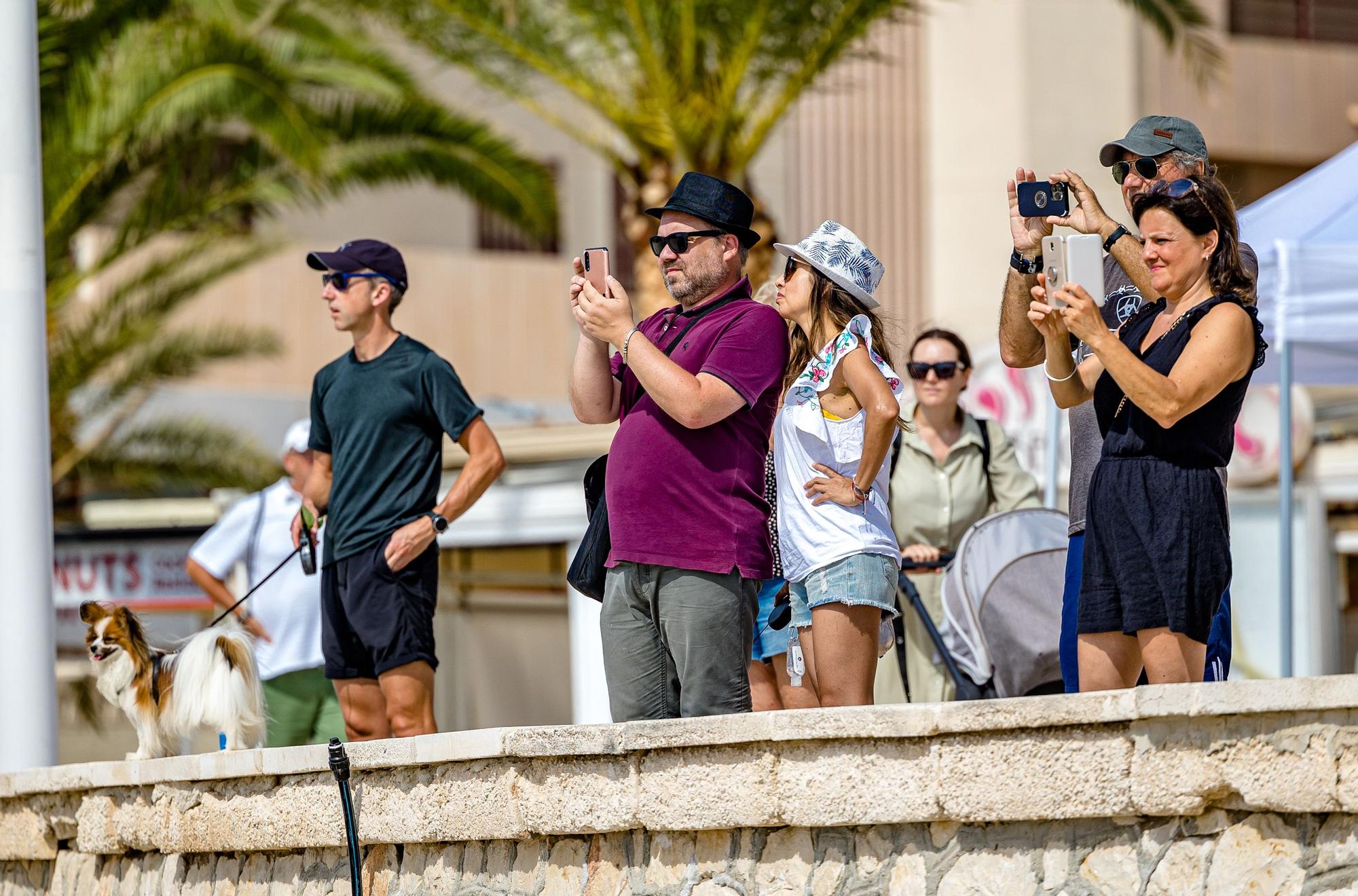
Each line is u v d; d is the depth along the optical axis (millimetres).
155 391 49906
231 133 53000
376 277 17719
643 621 13984
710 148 39031
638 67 39469
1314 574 32719
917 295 54906
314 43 44750
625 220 40781
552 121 41531
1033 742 11320
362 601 17344
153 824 17328
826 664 13633
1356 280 20344
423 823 14352
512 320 57500
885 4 37469
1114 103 58156
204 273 46062
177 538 30719
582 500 28797
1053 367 13156
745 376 13578
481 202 47312
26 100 20359
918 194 55375
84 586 31062
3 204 20203
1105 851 11336
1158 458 11984
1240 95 60875
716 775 12438
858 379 13555
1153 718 10977
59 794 18891
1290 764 10555
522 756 13445
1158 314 12625
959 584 17562
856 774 11891
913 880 11875
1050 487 24594
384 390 17438
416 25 39938
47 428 20359
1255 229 22375
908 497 19266
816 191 53562
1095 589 12359
